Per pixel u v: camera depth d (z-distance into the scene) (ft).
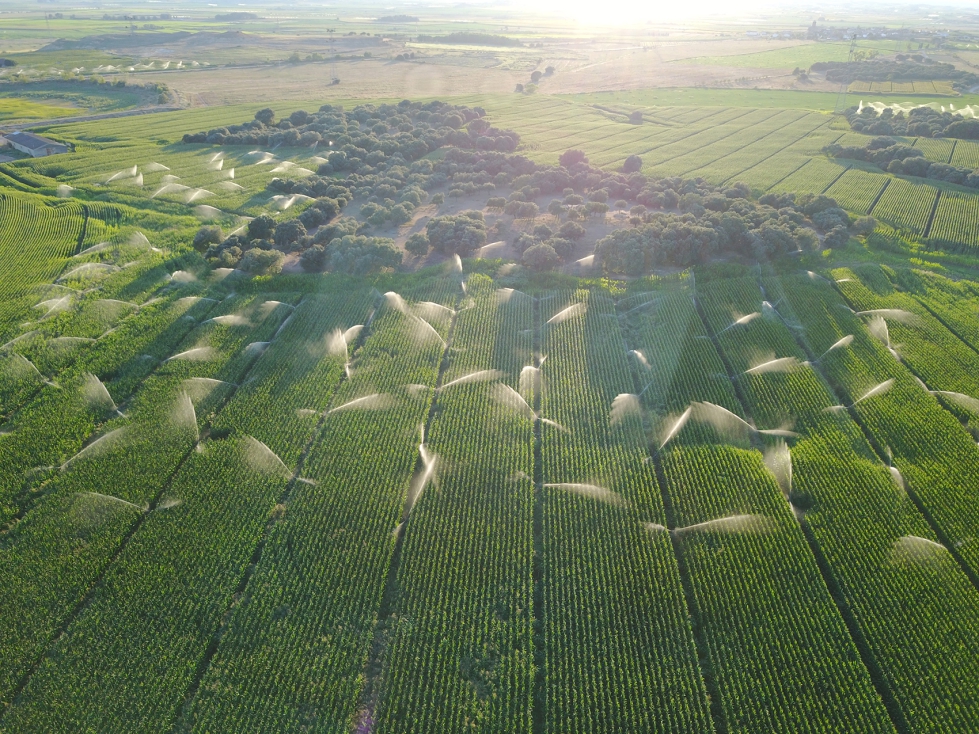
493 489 140.36
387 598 118.52
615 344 188.75
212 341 188.55
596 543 128.36
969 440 152.97
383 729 98.73
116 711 101.19
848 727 99.96
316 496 137.69
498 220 270.87
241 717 100.07
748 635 112.27
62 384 171.01
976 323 198.08
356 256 226.79
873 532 130.41
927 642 111.14
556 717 101.04
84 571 122.11
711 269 225.97
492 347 188.14
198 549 126.11
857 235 259.80
